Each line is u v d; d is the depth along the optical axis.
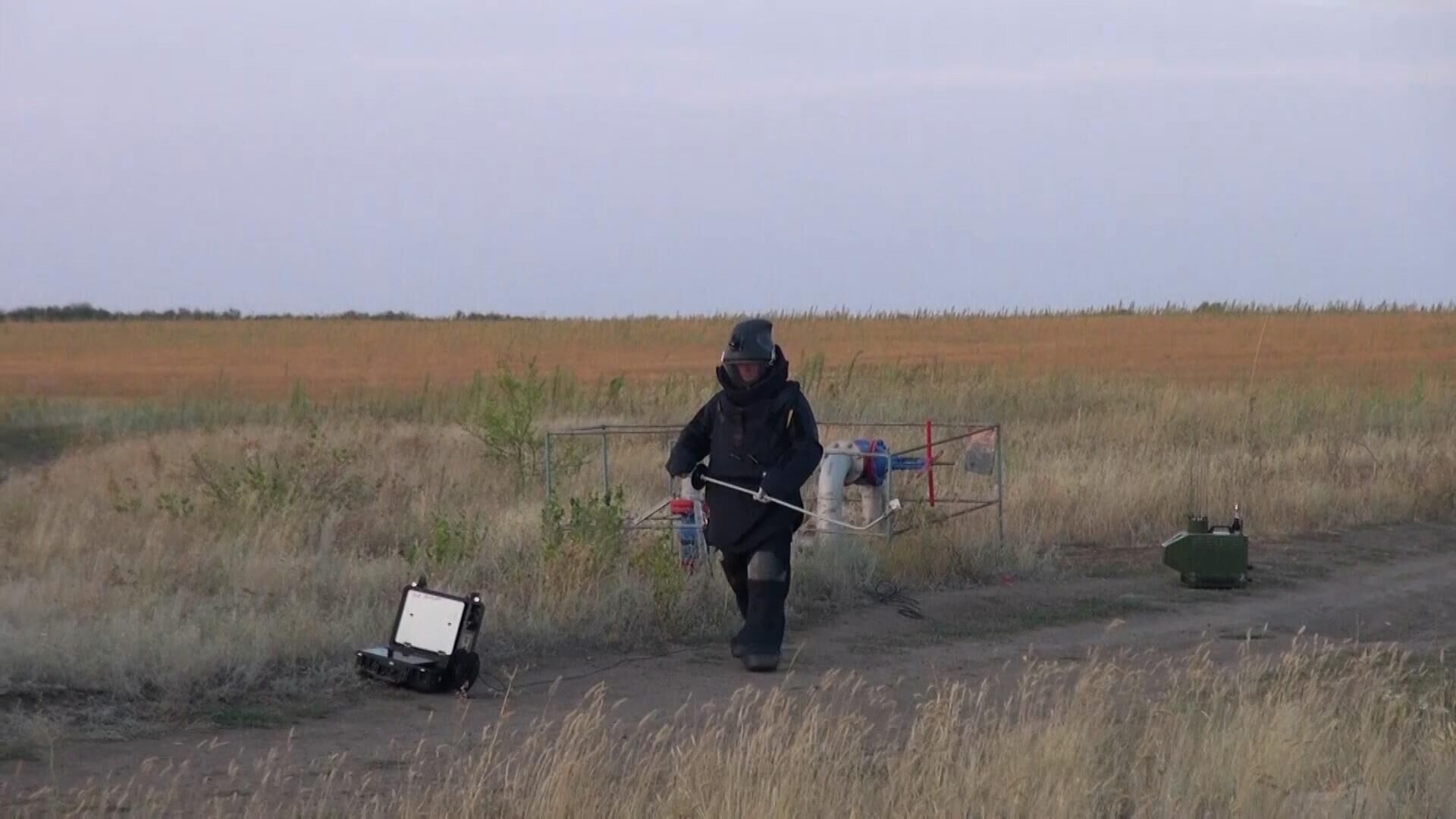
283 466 23.62
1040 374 49.31
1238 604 16.58
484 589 14.61
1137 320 86.19
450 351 74.38
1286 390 41.19
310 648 12.27
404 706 11.20
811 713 9.73
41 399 47.94
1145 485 22.34
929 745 9.15
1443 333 74.56
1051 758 8.77
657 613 14.12
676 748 9.13
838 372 43.59
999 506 18.50
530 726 10.57
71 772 9.23
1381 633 15.32
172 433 34.69
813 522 17.48
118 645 11.62
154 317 115.62
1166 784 8.68
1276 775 8.79
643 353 71.50
